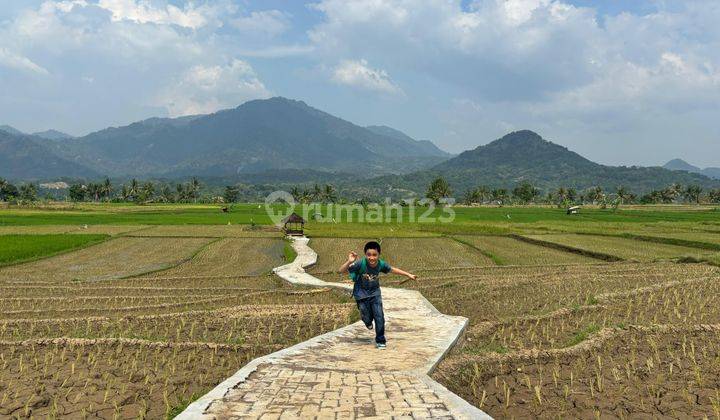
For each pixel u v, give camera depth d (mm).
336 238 59438
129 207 146125
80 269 35719
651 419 8547
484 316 17609
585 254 44219
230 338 14594
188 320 17422
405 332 13195
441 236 61344
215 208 145750
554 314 17453
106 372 10977
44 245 46188
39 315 19797
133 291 26469
